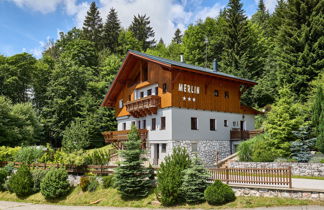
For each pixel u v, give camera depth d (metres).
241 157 22.77
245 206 13.27
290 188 13.05
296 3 33.00
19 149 29.55
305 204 12.29
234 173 15.12
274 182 13.76
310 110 24.78
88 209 16.75
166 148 24.80
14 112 38.47
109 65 53.81
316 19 30.97
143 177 17.41
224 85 29.23
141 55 26.64
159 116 26.14
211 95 27.83
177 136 24.55
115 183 17.59
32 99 53.12
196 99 26.41
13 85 46.62
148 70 28.47
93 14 76.44
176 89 24.98
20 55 47.56
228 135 28.88
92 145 43.81
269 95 39.00
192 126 26.12
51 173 20.44
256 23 56.81
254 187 14.05
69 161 22.34
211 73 25.86
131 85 32.12
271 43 48.38
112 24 73.81
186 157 16.95
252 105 40.38
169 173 15.83
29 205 18.91
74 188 20.61
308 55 30.73
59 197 19.89
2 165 27.28
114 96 35.22
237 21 44.97
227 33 44.88
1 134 35.41
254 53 45.25
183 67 23.62
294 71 31.59
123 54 66.25
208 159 26.52
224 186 14.38
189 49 54.00
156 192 16.20
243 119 30.75
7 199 21.12
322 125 19.17
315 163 17.88
